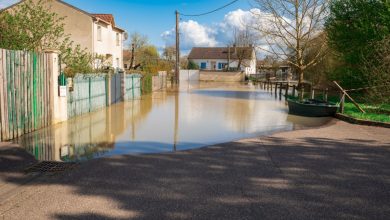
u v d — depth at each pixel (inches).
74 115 534.0
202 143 371.6
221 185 223.6
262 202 196.1
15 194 205.5
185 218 174.6
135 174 245.6
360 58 759.7
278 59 1168.2
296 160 288.0
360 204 195.2
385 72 613.3
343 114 564.4
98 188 216.5
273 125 507.5
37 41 522.3
